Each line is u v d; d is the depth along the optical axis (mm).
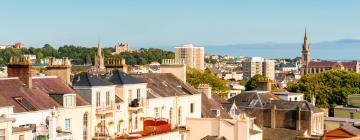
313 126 120625
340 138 92188
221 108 106688
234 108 109625
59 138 65312
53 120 64438
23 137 61125
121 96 81562
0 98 64625
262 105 124062
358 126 101688
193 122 88688
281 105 122312
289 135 116250
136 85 84312
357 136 93250
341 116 151875
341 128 95375
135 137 74188
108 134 77500
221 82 191000
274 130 118625
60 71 78875
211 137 85625
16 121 64062
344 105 178000
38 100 69312
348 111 150500
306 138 109750
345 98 193500
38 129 64875
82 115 73375
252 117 114688
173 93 93000
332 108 190500
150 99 86188
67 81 78750
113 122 79000
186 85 100375
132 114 82688
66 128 70625
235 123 87438
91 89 75438
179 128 88250
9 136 58438
